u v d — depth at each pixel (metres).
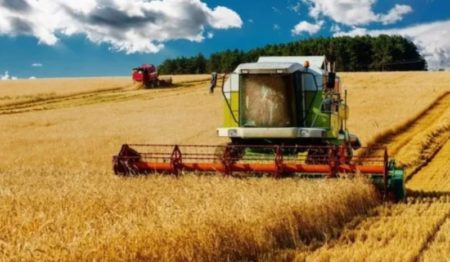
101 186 12.05
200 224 8.34
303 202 10.48
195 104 47.53
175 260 7.74
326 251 9.08
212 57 161.62
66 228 7.81
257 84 15.96
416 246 9.27
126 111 43.81
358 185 12.63
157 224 7.96
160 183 12.87
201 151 24.02
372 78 69.06
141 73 67.69
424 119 35.00
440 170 19.73
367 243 9.55
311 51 139.50
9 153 24.22
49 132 31.78
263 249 9.16
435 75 70.69
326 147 14.30
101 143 26.86
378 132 27.39
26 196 10.62
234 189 11.70
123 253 7.16
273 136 15.75
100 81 77.12
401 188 13.68
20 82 78.19
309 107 16.12
